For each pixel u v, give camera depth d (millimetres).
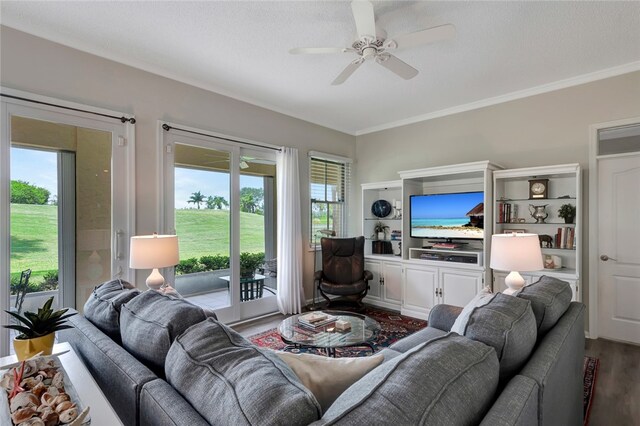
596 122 3352
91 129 2859
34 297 2607
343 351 3098
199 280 3580
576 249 3291
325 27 2521
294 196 4363
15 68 2479
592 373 2625
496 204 3723
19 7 2281
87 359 1403
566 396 1420
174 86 3355
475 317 1262
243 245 3994
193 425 822
